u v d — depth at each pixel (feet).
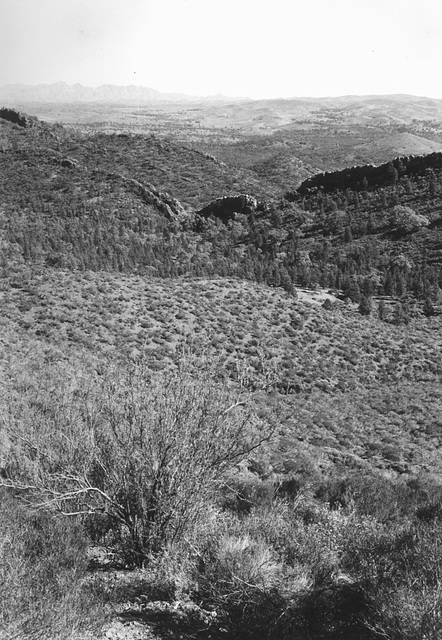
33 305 115.03
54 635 14.21
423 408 99.25
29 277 138.92
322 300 192.24
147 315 126.21
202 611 17.17
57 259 193.26
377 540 20.93
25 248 215.72
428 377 126.21
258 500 30.60
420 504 36.52
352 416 89.25
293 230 327.26
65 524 21.68
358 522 25.62
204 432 21.84
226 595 16.47
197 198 510.99
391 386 117.70
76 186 427.33
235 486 33.37
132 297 137.80
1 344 80.07
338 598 17.16
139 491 21.22
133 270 214.28
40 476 23.15
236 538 19.75
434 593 15.11
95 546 23.00
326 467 57.93
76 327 106.42
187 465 21.40
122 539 21.68
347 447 71.20
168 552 20.12
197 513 21.39
